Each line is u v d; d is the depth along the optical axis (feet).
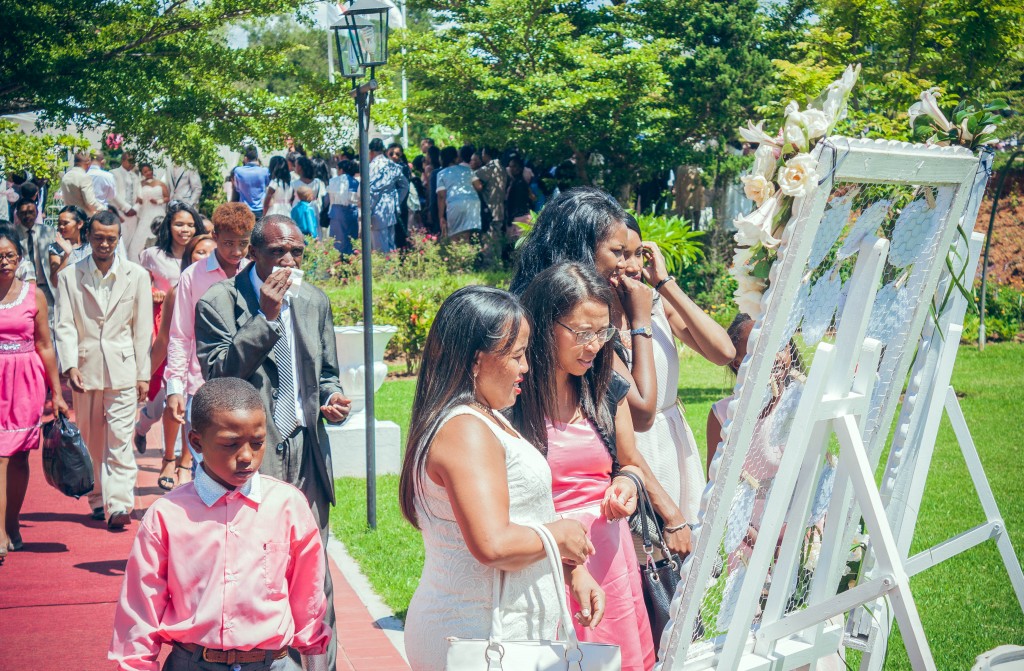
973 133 9.28
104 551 21.02
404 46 58.49
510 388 8.93
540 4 56.95
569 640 8.20
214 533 9.84
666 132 58.13
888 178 8.17
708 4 55.93
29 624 17.01
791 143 7.64
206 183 77.05
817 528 10.47
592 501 10.28
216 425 9.62
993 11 39.04
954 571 18.34
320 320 14.10
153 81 44.06
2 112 43.83
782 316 7.60
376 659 15.31
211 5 44.50
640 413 11.62
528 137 58.85
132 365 22.39
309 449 13.74
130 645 9.54
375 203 58.49
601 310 9.96
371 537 21.11
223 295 13.97
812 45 42.32
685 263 41.34
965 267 10.41
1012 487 23.65
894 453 10.72
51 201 57.82
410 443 8.95
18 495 20.84
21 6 40.34
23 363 20.12
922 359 10.75
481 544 8.14
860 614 10.97
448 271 55.83
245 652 9.82
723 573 8.78
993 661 11.46
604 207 12.16
